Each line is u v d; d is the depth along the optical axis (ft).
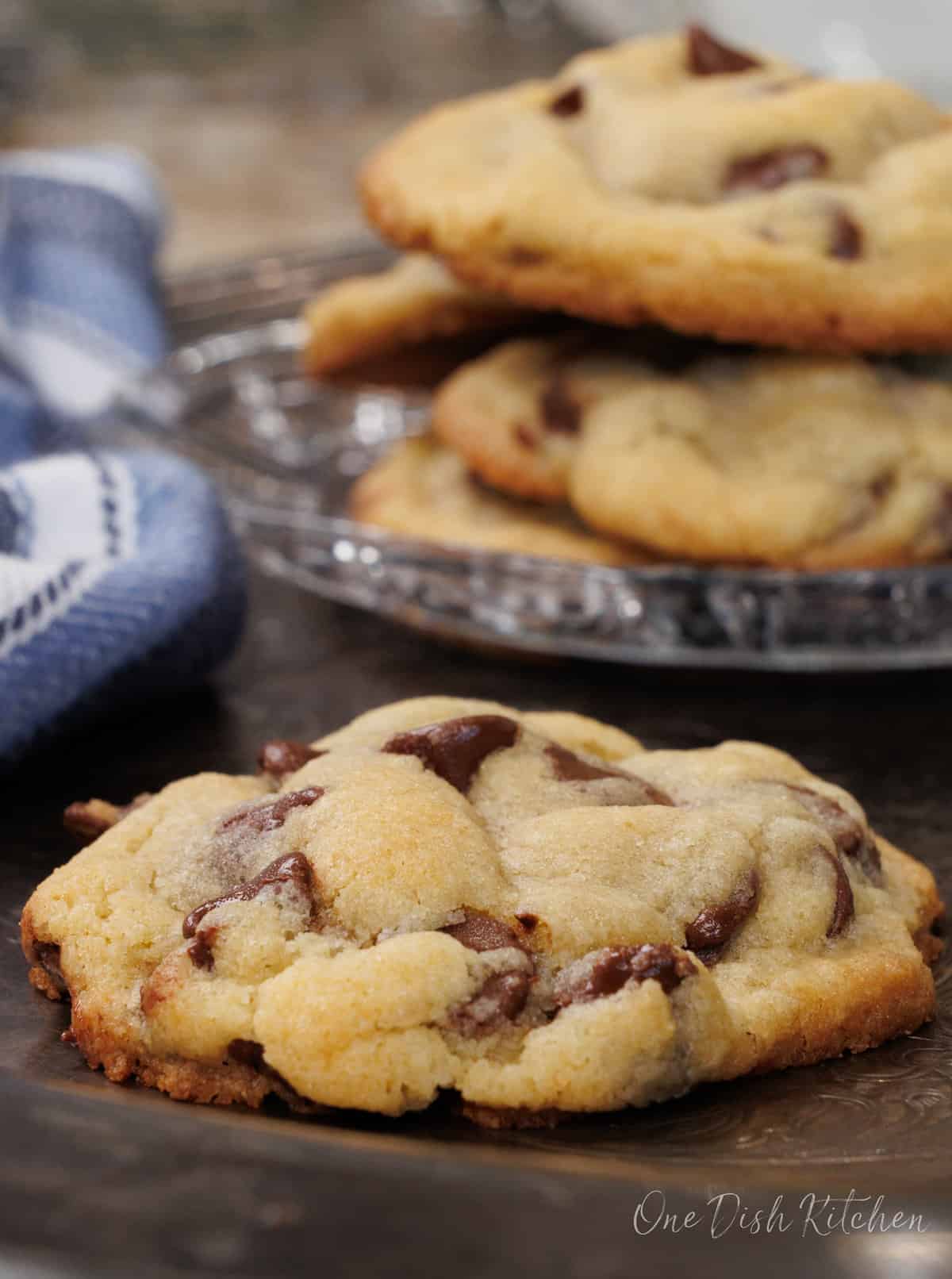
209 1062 0.94
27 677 1.12
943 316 1.20
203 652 1.18
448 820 0.98
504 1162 0.89
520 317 1.32
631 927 0.96
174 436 1.41
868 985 0.97
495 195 1.23
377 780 0.99
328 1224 0.84
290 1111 0.94
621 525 1.22
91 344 1.59
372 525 1.29
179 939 0.97
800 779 1.05
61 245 1.62
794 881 0.99
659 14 2.89
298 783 1.01
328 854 0.96
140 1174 0.86
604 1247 0.84
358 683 1.22
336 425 1.47
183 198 2.46
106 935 0.97
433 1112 0.94
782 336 1.20
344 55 3.39
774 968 0.97
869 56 2.42
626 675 1.23
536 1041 0.93
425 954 0.94
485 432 1.26
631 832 0.99
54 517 1.20
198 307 1.67
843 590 1.18
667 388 1.24
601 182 1.24
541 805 1.01
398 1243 0.84
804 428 1.23
